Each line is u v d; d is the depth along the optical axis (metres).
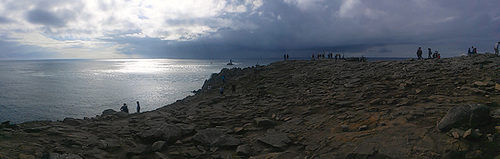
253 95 22.91
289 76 30.84
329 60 44.78
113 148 9.43
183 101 30.31
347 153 7.54
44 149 8.55
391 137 8.12
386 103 13.05
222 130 11.53
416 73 20.23
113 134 11.62
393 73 21.97
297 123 11.90
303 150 8.64
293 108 15.36
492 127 7.45
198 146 9.55
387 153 7.12
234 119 13.91
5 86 74.62
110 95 54.62
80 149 9.02
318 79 25.09
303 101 16.48
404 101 12.70
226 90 32.88
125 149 9.52
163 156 8.53
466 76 16.75
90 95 54.94
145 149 9.20
